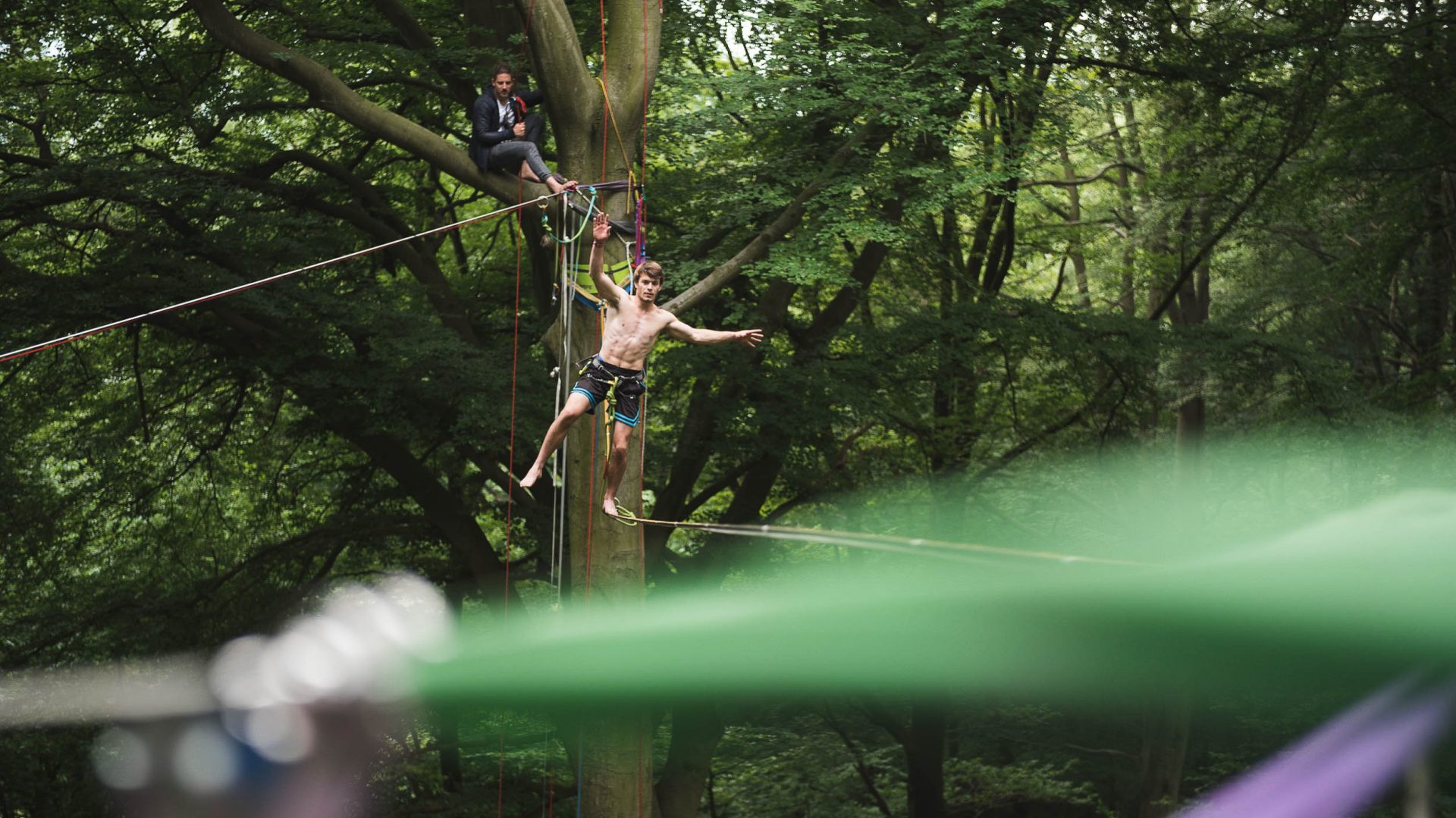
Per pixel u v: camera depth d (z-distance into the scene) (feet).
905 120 43.88
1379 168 65.05
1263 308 81.56
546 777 66.59
